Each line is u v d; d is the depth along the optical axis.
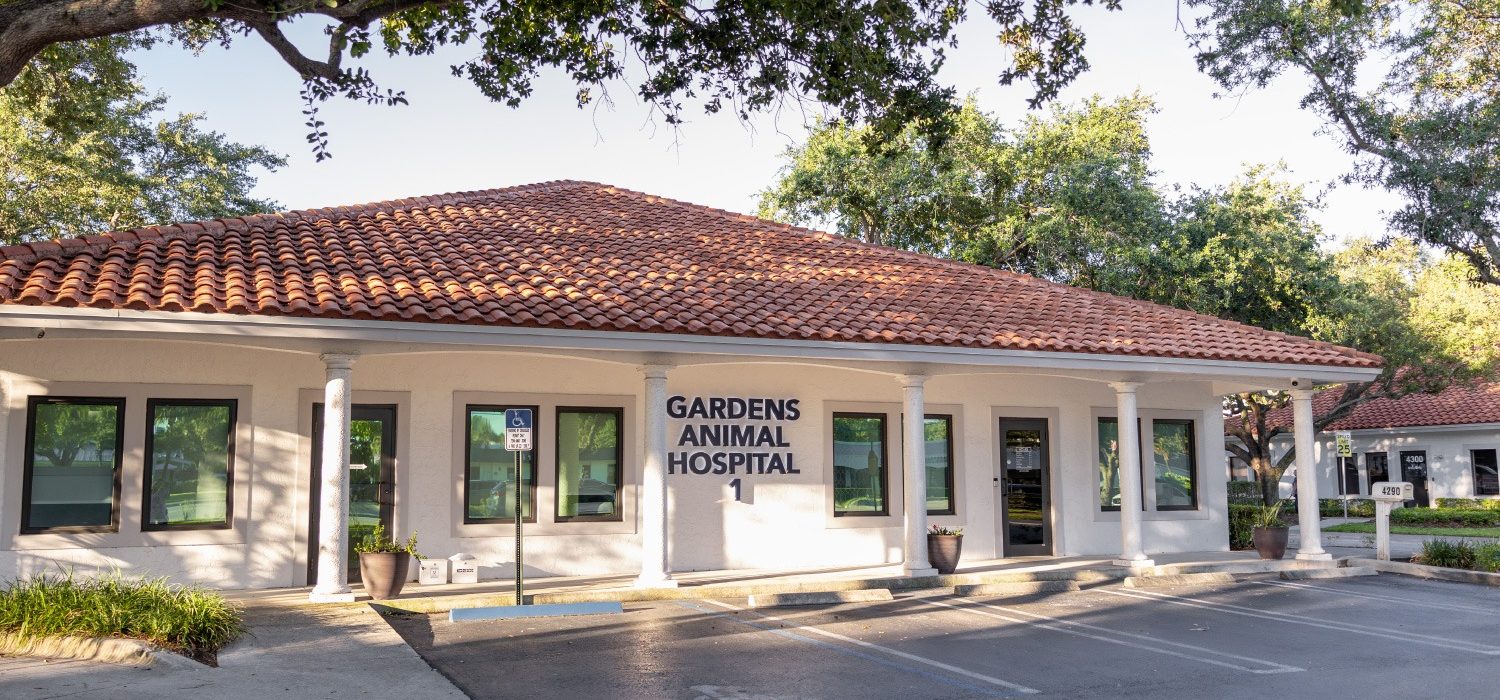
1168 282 24.31
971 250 26.61
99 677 8.35
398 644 9.97
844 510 16.98
